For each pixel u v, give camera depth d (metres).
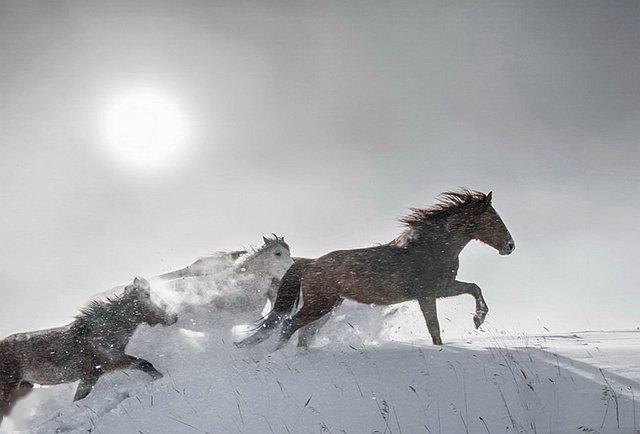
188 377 10.70
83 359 12.47
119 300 12.74
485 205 12.18
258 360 11.25
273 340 11.94
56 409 12.40
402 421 8.55
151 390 10.58
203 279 13.77
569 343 11.06
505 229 12.27
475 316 12.06
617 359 9.34
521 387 8.80
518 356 9.73
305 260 12.24
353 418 8.76
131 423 9.53
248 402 9.44
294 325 11.88
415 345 11.30
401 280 11.79
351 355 10.76
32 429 10.69
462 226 12.10
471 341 12.00
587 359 9.44
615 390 8.38
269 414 9.09
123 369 12.34
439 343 11.67
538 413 8.31
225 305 13.40
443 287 11.95
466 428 8.20
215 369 11.01
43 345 12.53
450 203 12.26
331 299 11.83
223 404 9.49
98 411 10.38
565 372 8.98
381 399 9.05
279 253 13.63
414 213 12.38
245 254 13.99
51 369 12.48
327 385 9.56
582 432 7.65
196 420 9.24
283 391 9.55
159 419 9.45
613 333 13.50
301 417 8.91
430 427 8.35
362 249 12.12
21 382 12.61
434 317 11.77
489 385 8.97
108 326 12.53
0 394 12.45
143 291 12.78
